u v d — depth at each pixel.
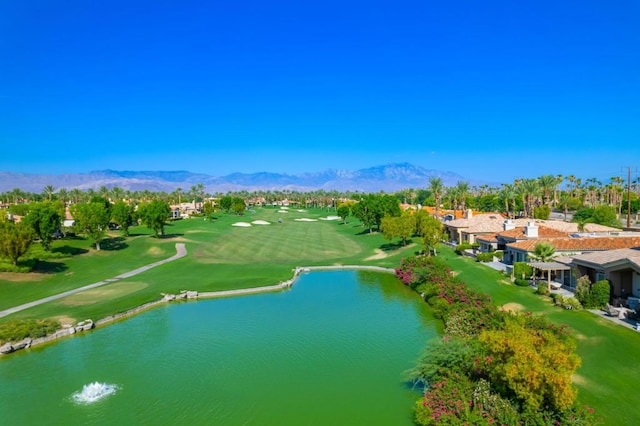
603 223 92.12
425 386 26.80
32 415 24.86
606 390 23.59
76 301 47.84
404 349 33.88
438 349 26.64
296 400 26.08
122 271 65.75
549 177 117.88
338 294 53.44
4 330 36.44
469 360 24.78
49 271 60.16
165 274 63.88
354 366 30.84
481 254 62.97
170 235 101.94
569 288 44.81
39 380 29.45
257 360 32.28
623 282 38.25
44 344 36.56
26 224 65.19
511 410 20.14
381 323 40.78
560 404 19.09
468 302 40.34
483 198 167.25
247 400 26.23
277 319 42.81
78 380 29.34
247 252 85.88
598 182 175.12
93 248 79.00
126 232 98.38
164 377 29.61
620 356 27.09
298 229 126.81
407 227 82.00
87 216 76.94
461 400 21.97
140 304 47.34
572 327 32.78
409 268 60.56
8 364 32.31
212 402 26.06
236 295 53.50
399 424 23.28
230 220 152.12
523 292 44.25
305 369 30.48
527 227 61.06
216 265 71.31
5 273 55.47
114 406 25.72
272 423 23.66
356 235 111.12
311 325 40.56
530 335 22.23
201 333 38.75
